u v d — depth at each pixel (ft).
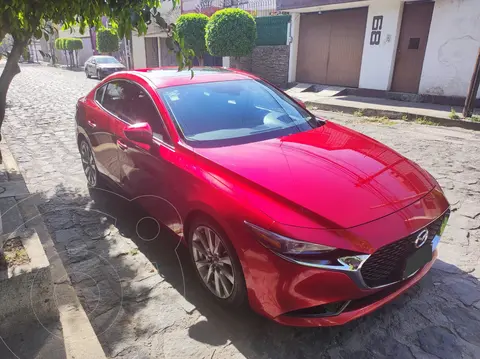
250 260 7.83
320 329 8.73
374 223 7.62
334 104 36.68
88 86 56.65
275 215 7.63
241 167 8.93
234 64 55.16
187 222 9.83
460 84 34.73
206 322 8.97
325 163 9.37
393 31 38.60
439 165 19.20
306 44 48.55
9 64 9.22
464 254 11.49
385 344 8.29
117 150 12.97
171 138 10.57
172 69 14.06
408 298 9.64
